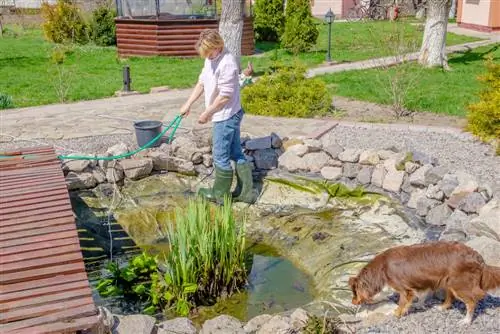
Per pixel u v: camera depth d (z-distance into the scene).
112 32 20.36
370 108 10.20
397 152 6.61
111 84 13.25
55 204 4.92
